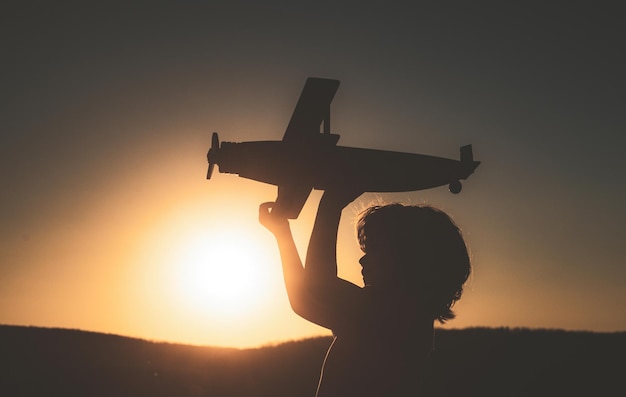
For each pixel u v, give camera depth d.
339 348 2.02
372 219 2.12
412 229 2.07
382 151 2.75
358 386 1.94
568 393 17.97
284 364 24.52
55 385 21.33
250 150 2.97
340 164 2.56
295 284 2.08
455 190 3.10
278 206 2.23
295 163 2.44
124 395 20.09
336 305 2.00
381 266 2.07
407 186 3.03
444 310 2.14
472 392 18.23
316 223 2.36
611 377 19.72
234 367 24.50
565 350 22.83
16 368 23.55
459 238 2.16
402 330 1.98
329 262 2.22
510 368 20.88
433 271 2.07
